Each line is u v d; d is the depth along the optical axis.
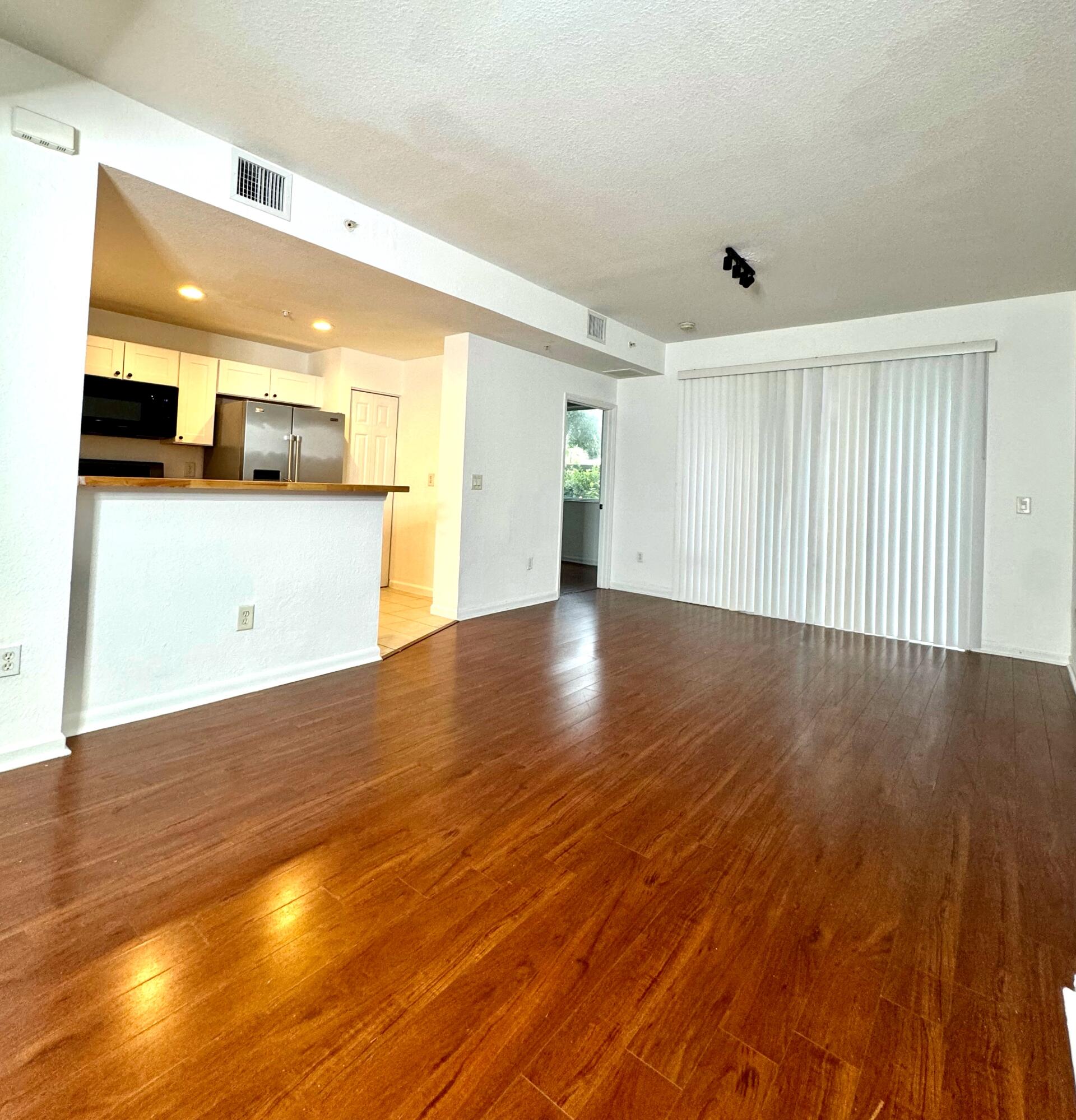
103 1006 1.20
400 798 2.09
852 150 2.57
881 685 3.54
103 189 2.50
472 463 4.82
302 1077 1.08
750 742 2.68
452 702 3.04
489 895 1.61
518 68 2.13
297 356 5.77
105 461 4.76
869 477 4.83
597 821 2.00
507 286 4.10
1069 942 1.49
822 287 4.19
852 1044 1.19
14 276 2.10
